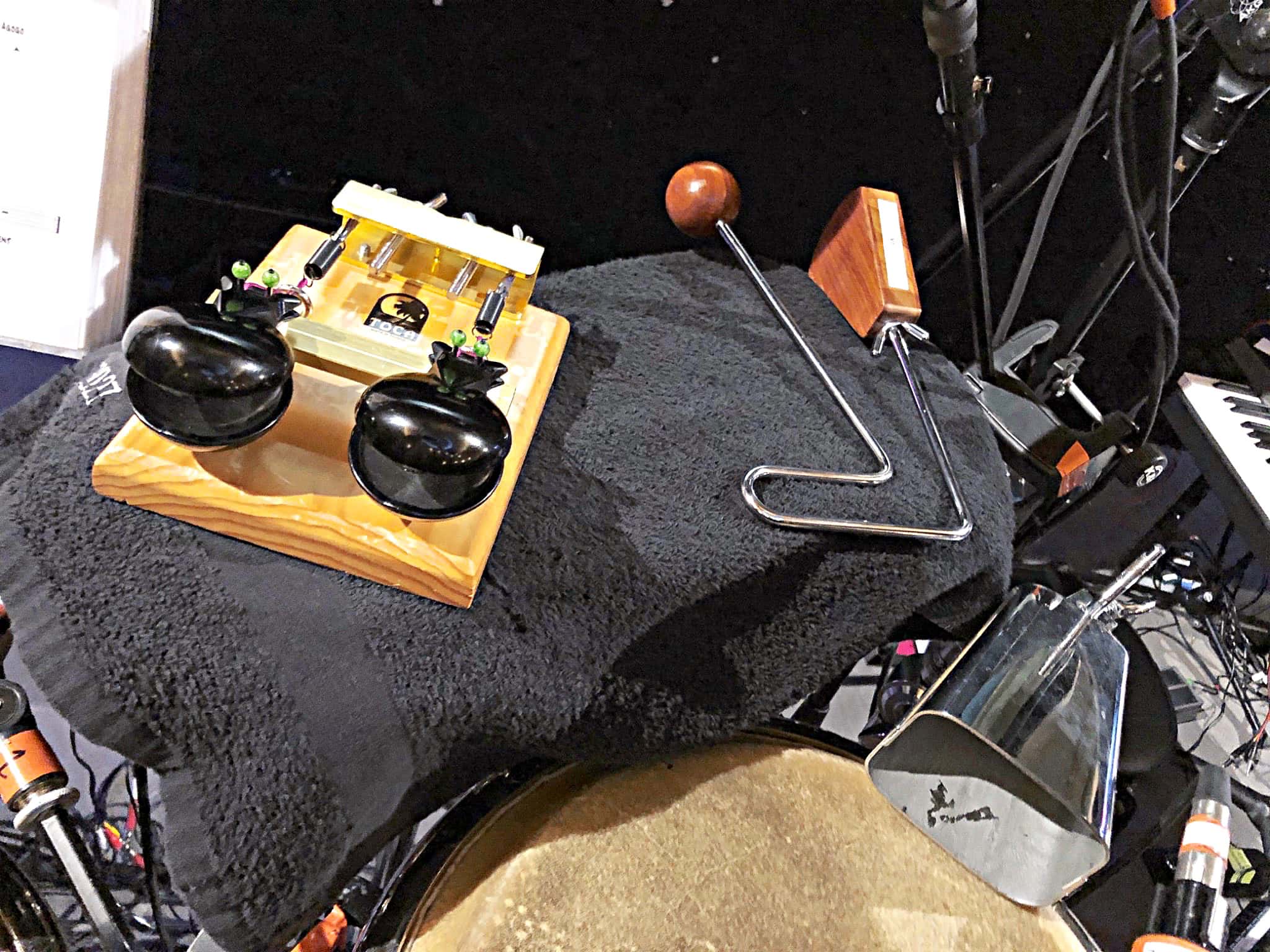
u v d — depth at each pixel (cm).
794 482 51
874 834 47
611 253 80
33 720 45
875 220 61
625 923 41
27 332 55
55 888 66
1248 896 75
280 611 39
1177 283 99
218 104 66
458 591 40
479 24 65
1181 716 94
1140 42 55
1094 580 93
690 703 43
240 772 37
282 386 39
